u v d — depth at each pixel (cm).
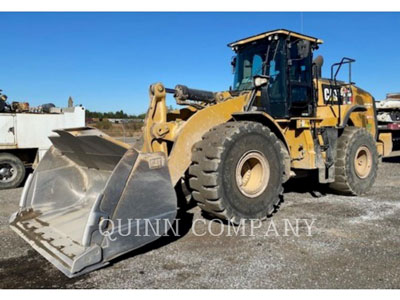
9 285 279
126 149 348
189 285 274
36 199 402
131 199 307
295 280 279
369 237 372
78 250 296
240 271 296
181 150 378
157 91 369
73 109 870
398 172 838
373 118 715
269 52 506
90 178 438
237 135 391
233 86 563
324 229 400
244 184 423
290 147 519
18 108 816
